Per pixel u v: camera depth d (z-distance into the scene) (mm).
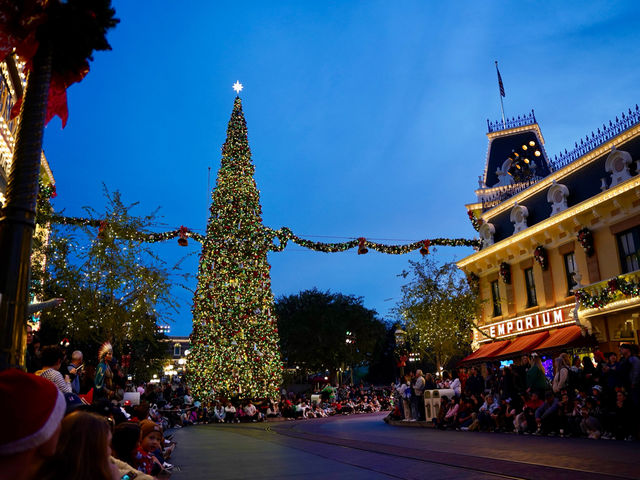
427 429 18312
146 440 6508
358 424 23500
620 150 21094
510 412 15391
